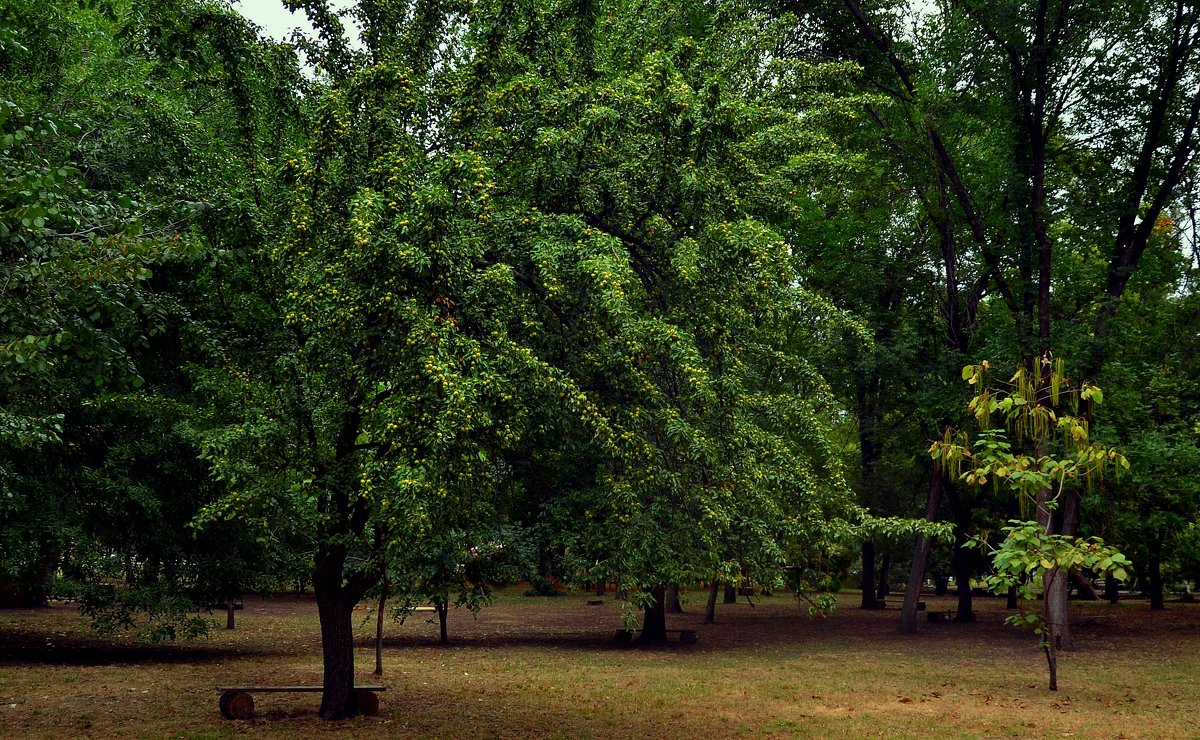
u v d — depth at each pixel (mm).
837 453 9930
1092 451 11836
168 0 10602
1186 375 24234
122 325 10078
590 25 10570
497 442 9016
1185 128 23328
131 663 17219
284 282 9969
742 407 9664
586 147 9523
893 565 50062
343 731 10375
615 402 9031
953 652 20656
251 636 23516
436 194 7672
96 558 16156
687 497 8906
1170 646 21969
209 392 10305
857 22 23594
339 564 11367
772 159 11328
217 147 13680
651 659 18828
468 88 9891
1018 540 11961
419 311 7859
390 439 8148
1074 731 10828
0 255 8156
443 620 22016
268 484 9477
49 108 14102
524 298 8984
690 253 8648
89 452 16438
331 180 9508
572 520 9547
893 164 24969
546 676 15789
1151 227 24016
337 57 10719
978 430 23438
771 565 9078
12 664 16562
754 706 12617
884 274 26734
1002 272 25578
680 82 9227
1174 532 28844
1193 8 22109
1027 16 21844
